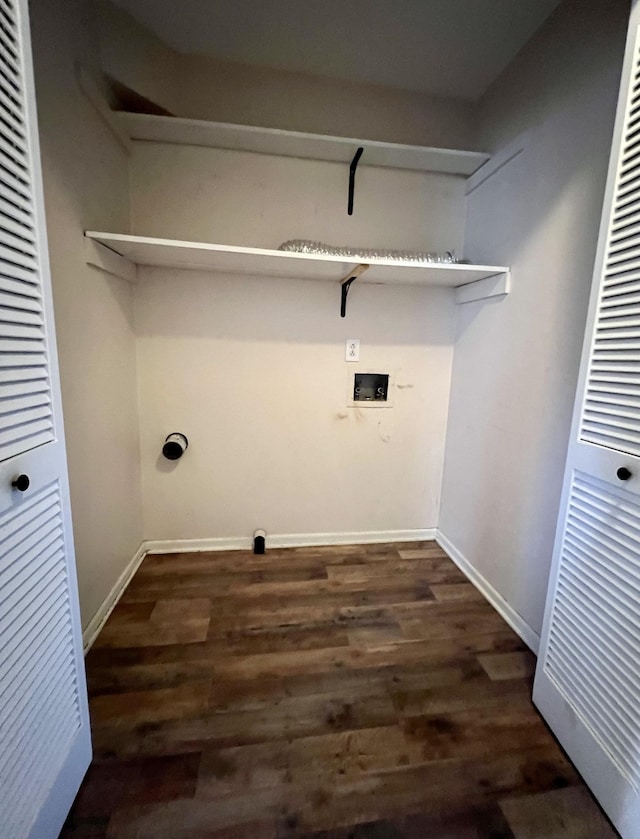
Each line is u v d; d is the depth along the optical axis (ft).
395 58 5.55
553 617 3.83
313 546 7.23
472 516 6.37
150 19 4.95
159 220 5.87
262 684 4.25
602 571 3.25
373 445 7.13
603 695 3.20
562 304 4.43
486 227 5.98
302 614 5.40
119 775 3.30
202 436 6.62
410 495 7.42
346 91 6.08
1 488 2.18
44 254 2.64
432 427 7.24
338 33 5.12
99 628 4.98
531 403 4.96
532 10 4.62
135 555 6.39
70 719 3.04
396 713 3.97
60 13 3.85
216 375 6.47
